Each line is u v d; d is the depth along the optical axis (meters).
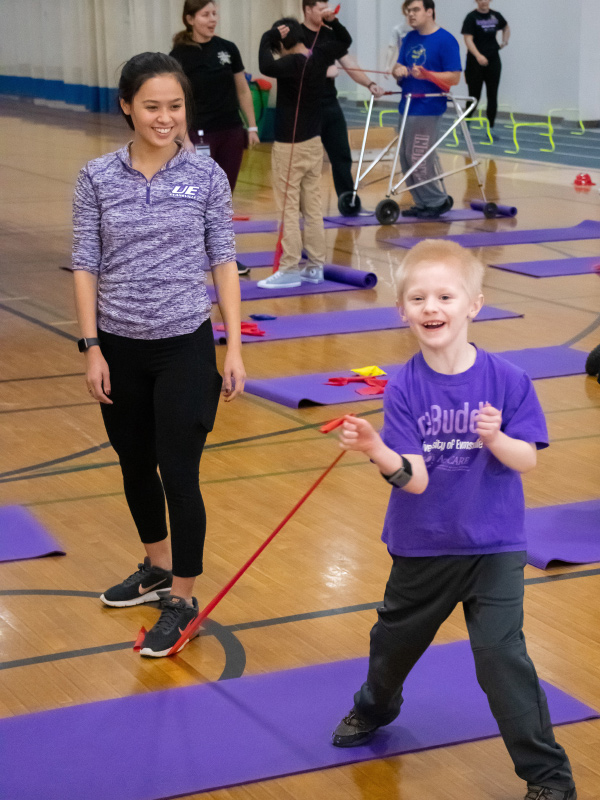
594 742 2.39
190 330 2.79
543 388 5.12
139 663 2.74
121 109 2.78
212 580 3.20
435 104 9.57
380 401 4.90
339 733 2.37
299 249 7.27
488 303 6.83
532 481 3.99
